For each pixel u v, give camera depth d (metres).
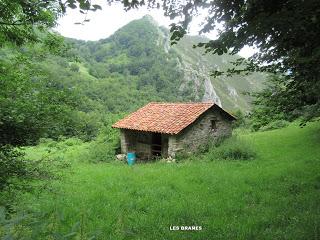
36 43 6.14
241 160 19.38
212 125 24.66
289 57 6.74
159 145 24.52
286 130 29.98
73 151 26.73
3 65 5.76
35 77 6.38
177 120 23.42
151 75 113.94
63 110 6.24
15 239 2.30
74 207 8.95
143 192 11.22
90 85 83.62
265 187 11.54
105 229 6.89
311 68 6.25
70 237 2.60
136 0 4.34
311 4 4.31
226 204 9.40
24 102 5.87
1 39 5.19
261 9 5.09
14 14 4.84
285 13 4.58
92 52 144.12
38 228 2.53
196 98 109.94
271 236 6.33
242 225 7.25
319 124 26.69
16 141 6.12
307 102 7.59
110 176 15.25
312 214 7.34
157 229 7.32
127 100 86.44
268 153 20.48
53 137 6.59
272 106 8.20
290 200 9.27
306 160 15.91
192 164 18.91
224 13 5.23
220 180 13.30
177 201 9.95
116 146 26.58
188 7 4.68
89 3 3.50
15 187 6.20
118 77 112.00
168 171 16.44
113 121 29.56
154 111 27.33
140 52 133.75
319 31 5.06
